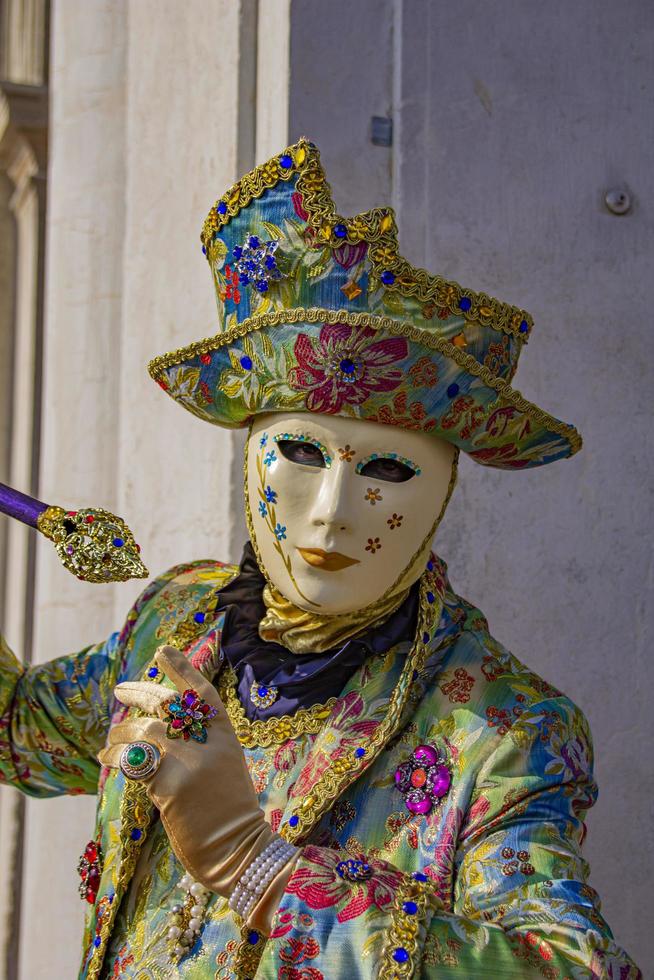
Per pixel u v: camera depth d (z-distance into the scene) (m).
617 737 2.73
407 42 2.74
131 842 1.95
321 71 2.70
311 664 1.99
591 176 2.84
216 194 2.94
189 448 3.02
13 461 6.03
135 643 2.23
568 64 2.85
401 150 2.72
